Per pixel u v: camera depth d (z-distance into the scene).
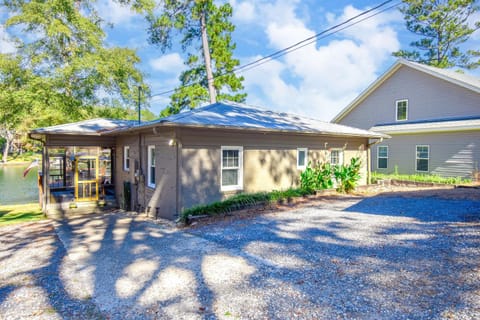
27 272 4.82
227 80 21.19
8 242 7.28
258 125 9.38
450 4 22.55
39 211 13.30
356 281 3.76
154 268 4.61
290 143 10.97
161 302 3.51
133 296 3.71
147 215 10.16
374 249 4.89
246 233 6.25
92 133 12.45
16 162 43.84
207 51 20.00
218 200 9.10
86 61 16.45
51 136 12.27
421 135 15.05
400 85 16.70
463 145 13.38
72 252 5.82
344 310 3.12
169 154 8.73
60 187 15.38
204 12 19.80
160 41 19.33
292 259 4.64
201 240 6.00
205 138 8.80
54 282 4.31
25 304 3.64
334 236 5.73
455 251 4.54
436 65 24.62
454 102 14.30
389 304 3.18
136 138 11.05
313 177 11.05
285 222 7.03
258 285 3.81
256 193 9.47
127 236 6.90
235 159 9.61
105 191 14.47
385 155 16.83
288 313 3.12
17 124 16.53
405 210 7.68
